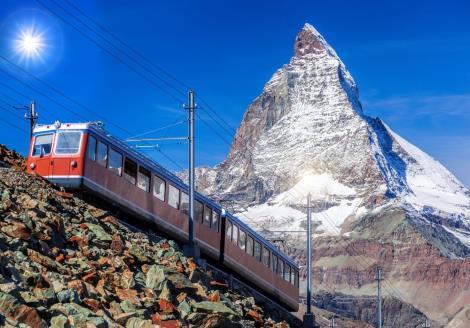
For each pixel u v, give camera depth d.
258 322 33.47
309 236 69.69
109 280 25.62
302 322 66.38
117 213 39.47
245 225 54.38
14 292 19.44
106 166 38.28
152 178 42.09
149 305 24.47
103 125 39.09
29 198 29.19
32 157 37.75
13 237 24.41
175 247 36.03
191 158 43.81
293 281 66.81
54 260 24.97
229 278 47.41
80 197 37.28
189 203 43.09
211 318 25.22
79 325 19.97
